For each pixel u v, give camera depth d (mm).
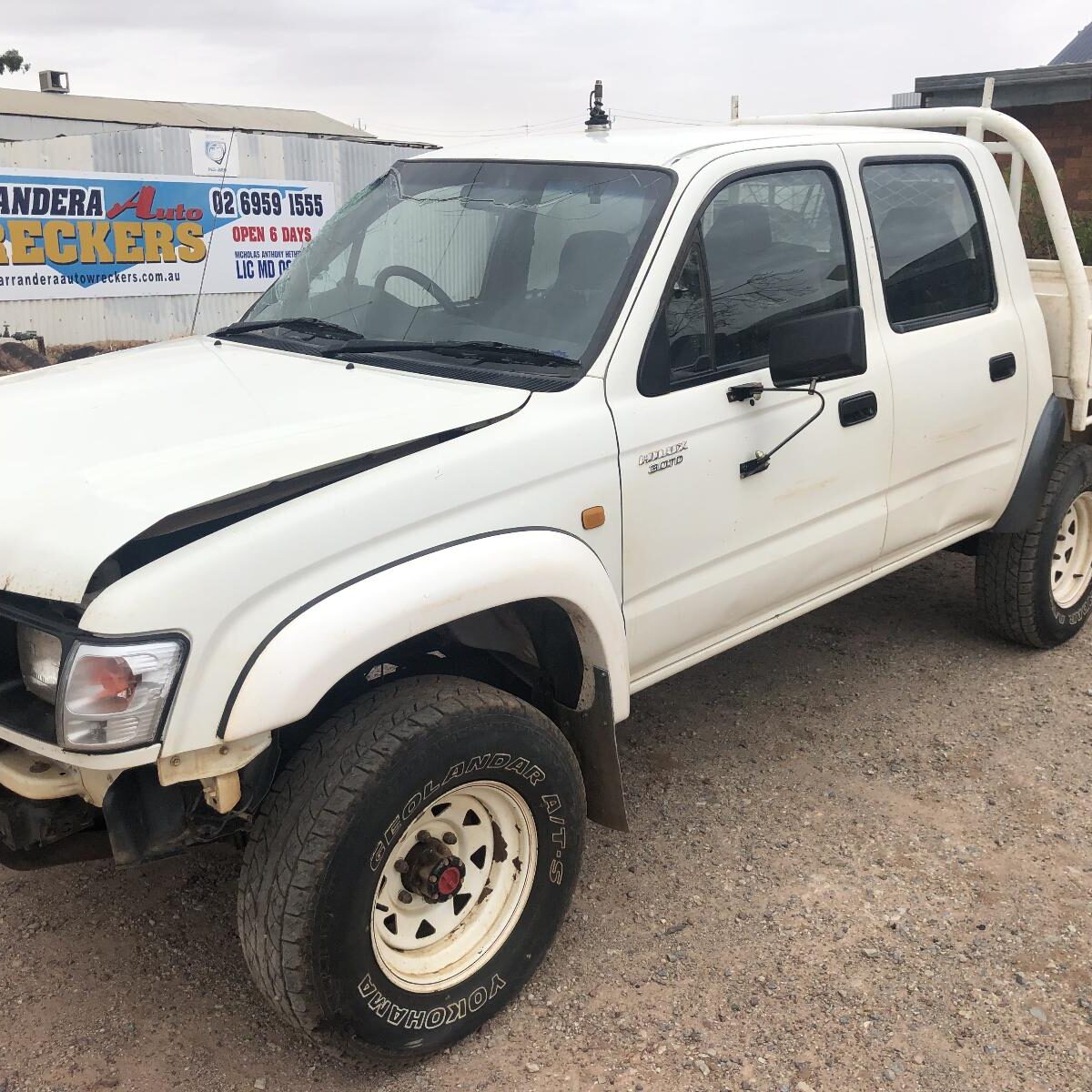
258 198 11789
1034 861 3459
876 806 3775
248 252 11906
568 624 2850
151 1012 2801
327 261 3674
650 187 3141
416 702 2447
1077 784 3906
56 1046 2672
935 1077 2607
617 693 2928
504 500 2619
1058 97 13586
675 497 3053
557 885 2803
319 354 3195
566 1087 2576
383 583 2326
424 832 2576
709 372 3154
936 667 4863
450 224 3396
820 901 3262
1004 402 4238
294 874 2266
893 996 2871
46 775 2352
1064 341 4516
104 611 2068
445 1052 2682
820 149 3582
